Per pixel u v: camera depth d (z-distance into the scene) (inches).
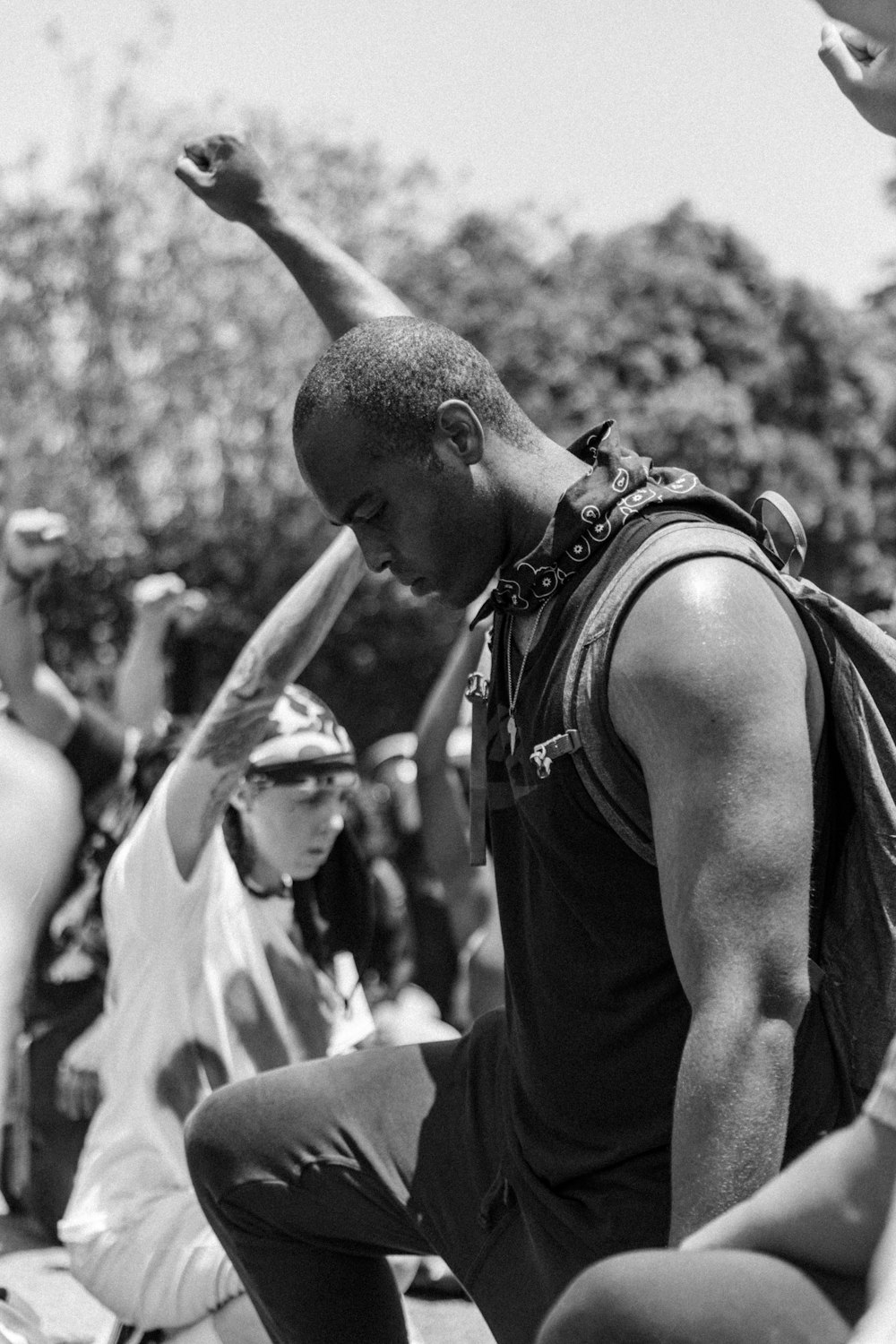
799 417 971.9
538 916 91.0
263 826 136.7
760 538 89.4
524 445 91.6
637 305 962.7
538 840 88.4
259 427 940.6
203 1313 124.6
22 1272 182.1
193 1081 130.6
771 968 77.3
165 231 936.9
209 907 132.8
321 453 90.7
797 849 78.6
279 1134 105.3
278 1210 105.4
